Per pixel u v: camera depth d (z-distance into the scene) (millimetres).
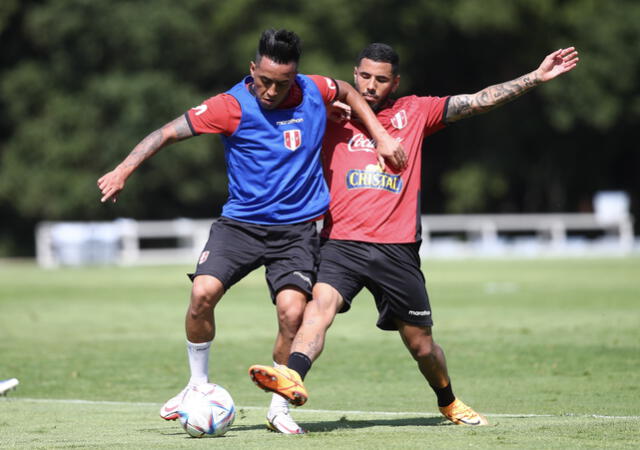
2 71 153250
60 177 143000
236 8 143375
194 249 133375
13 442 21453
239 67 147125
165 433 22828
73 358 40906
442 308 59875
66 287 82125
